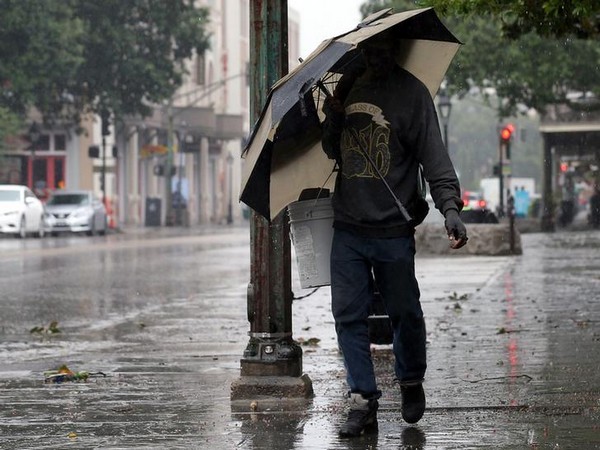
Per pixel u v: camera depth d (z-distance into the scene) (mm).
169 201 89250
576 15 16891
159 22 71625
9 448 8875
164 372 13141
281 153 9328
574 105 61625
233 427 9586
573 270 30406
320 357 14156
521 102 63094
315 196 9789
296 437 9125
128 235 66562
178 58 74625
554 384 11523
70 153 83500
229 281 28531
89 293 25078
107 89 71125
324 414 10109
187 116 96812
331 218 9695
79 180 83688
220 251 44250
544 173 76500
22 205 59719
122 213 91438
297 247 9711
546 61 58531
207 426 9656
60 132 83438
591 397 10719
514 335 15914
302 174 9328
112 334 17406
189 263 36219
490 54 59375
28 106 67375
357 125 8953
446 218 8727
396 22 8797
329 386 11688
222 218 119688
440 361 13375
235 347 15570
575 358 13445
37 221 61125
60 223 64312
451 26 60625
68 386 12094
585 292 23188
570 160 102250
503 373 12359
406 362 9305
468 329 16750
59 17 63750
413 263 9078
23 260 37688
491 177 116000
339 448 8695
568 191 109062
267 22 10727
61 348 15703
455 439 8945
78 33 63562
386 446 8742
